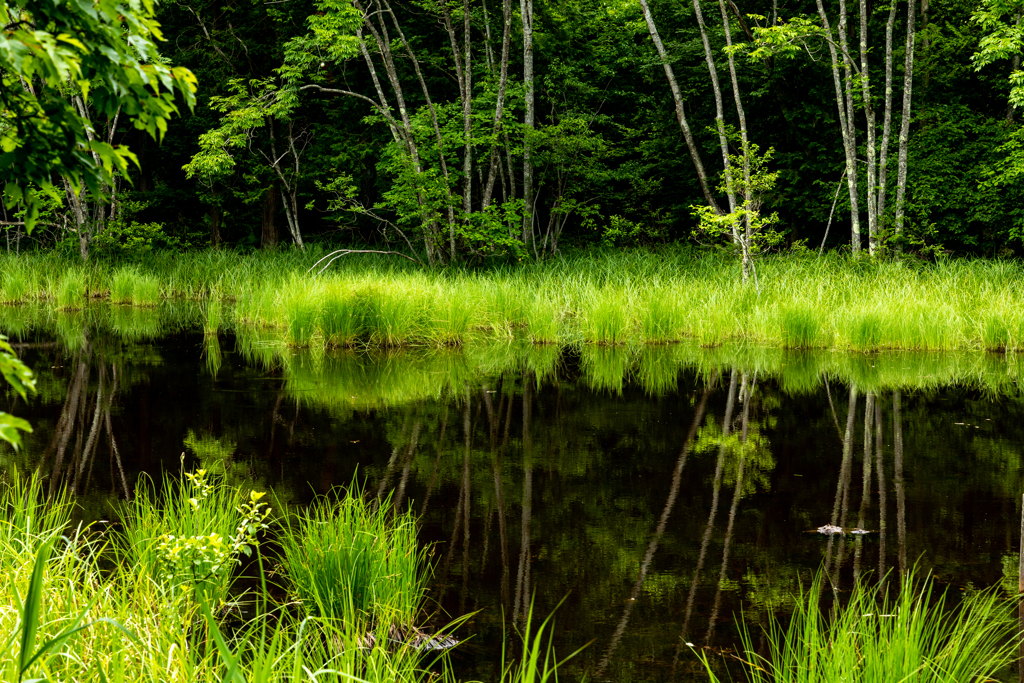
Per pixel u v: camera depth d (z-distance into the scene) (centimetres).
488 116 2284
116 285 2294
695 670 393
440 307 1562
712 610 457
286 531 564
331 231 3022
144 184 3006
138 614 372
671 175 2845
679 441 845
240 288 2227
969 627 427
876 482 698
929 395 1070
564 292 1811
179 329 1745
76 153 263
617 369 1278
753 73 2550
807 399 1049
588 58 2758
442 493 670
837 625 404
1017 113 2409
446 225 2294
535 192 2698
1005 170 2072
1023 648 411
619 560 530
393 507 630
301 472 720
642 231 2678
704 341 1550
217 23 2788
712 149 2639
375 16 2655
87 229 2494
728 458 779
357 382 1152
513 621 447
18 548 433
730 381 1176
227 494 645
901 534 573
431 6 2264
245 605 455
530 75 2305
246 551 430
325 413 958
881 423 917
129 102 258
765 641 421
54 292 2277
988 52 1806
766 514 620
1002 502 643
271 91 2341
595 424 920
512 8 2555
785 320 1514
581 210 2570
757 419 943
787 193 2641
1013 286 1653
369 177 2886
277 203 3145
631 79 2898
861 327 1460
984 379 1181
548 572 512
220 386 1112
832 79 2527
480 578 504
